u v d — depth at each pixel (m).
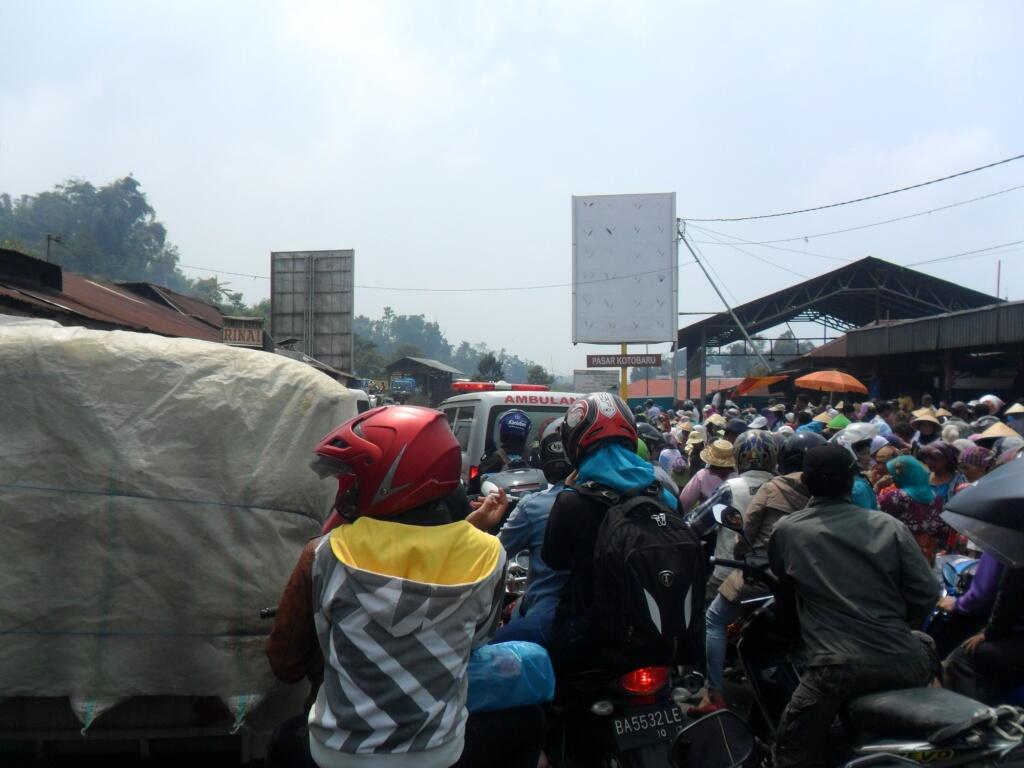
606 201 24.28
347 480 2.53
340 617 2.29
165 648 3.06
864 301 35.72
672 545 3.08
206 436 3.15
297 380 3.38
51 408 3.04
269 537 3.20
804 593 3.43
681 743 3.12
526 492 6.56
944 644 4.39
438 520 2.50
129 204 94.44
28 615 2.98
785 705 3.86
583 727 3.35
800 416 16.80
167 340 3.32
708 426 12.83
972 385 25.02
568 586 3.53
